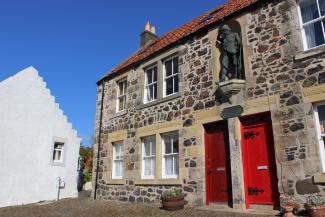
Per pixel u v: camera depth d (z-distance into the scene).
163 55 11.33
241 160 8.08
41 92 15.17
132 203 10.64
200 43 10.09
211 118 9.05
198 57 10.02
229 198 8.38
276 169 7.45
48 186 14.49
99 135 13.83
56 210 10.15
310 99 7.05
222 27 9.12
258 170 7.89
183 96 10.13
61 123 15.75
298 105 7.22
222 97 8.90
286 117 7.38
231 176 8.16
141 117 11.66
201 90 9.61
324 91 6.86
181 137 9.81
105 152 13.20
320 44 7.39
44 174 14.46
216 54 9.48
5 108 13.62
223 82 8.59
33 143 14.34
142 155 11.35
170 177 10.05
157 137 10.71
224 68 8.91
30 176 13.93
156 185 10.30
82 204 11.34
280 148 7.32
